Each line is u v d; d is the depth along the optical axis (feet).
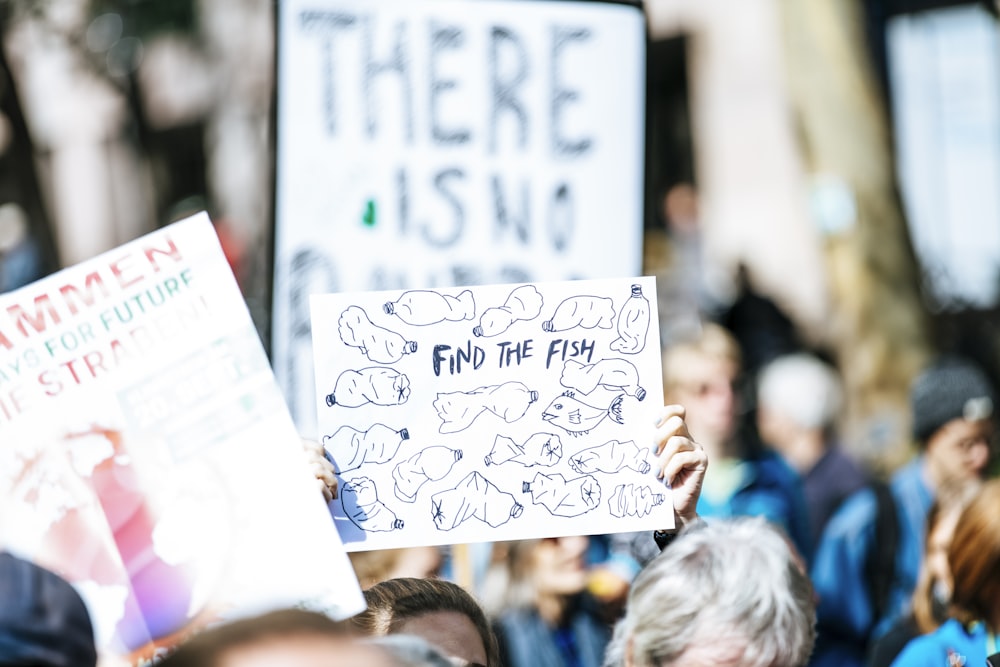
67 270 11.75
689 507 12.60
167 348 11.74
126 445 11.57
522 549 20.17
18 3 42.24
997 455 25.90
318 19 18.11
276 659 6.70
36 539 11.43
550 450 12.51
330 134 18.10
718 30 53.31
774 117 51.65
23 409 11.55
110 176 74.79
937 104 51.42
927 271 50.37
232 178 66.80
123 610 11.34
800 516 24.76
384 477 12.37
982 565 16.14
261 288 53.26
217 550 11.46
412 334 12.52
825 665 22.75
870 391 44.29
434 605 12.77
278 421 11.68
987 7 50.08
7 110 40.29
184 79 66.44
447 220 18.15
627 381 12.63
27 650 8.71
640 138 18.75
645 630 11.68
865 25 48.67
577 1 18.56
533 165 18.38
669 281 51.62
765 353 42.63
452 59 18.29
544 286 12.66
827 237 46.42
